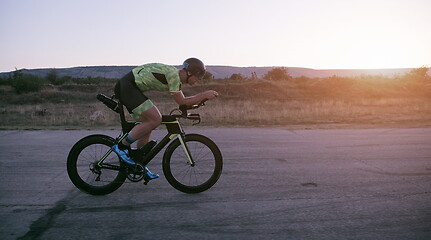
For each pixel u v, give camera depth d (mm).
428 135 9062
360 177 5145
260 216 3672
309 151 6938
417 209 3902
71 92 28312
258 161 6070
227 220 3562
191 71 4160
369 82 31750
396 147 7402
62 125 11672
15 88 28438
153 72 4070
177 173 5059
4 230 3291
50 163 5867
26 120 13594
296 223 3502
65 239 3123
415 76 35188
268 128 10352
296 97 27328
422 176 5215
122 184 4684
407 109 17281
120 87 4113
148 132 4195
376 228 3406
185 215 3682
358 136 8859
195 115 4320
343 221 3562
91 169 4219
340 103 20734
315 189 4574
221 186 4660
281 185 4730
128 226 3404
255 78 35312
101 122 12055
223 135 8867
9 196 4219
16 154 6539
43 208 3842
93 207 3885
